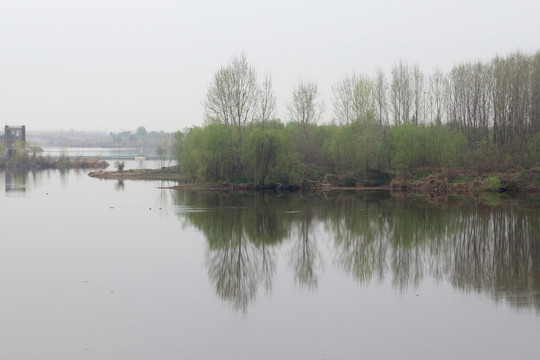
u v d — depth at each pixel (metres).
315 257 35.47
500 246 37.81
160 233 43.56
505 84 85.06
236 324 22.25
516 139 81.31
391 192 78.62
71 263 32.81
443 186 78.38
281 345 20.00
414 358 18.72
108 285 28.03
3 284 28.12
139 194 76.81
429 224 47.81
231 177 87.06
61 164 165.75
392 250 37.31
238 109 86.88
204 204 63.97
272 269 32.09
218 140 85.50
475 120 90.88
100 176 116.50
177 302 25.28
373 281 29.14
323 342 20.25
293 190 82.69
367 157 86.69
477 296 25.75
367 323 22.27
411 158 82.19
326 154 90.19
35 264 32.47
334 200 68.50
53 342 20.30
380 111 92.44
